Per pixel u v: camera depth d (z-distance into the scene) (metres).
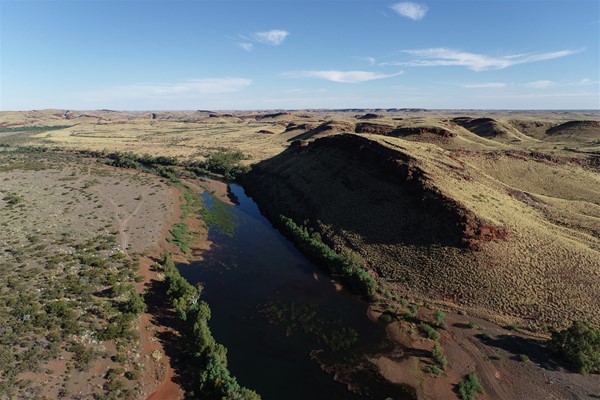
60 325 36.56
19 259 49.97
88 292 42.62
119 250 55.91
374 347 39.50
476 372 35.84
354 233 62.50
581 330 36.62
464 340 40.00
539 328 40.72
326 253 57.94
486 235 51.53
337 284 52.44
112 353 34.28
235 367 35.94
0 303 38.84
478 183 68.81
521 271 47.25
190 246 63.81
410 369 36.28
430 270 50.41
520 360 36.97
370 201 67.69
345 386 34.19
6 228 61.72
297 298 48.88
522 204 67.94
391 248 56.41
